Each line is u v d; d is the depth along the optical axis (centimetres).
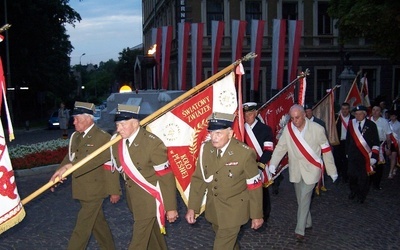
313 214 811
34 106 4472
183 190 546
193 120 545
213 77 535
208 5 3281
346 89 2244
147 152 478
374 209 843
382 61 3491
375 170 990
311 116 940
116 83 7125
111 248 569
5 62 3572
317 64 3428
